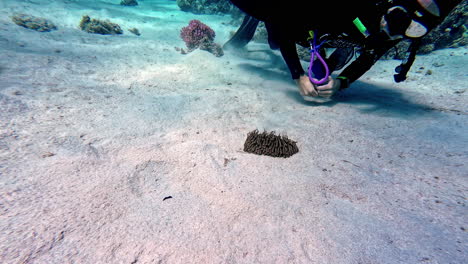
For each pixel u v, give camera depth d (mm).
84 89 4121
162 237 1493
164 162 2410
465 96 4367
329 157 2689
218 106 4281
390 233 1525
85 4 13164
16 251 1245
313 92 3740
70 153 2281
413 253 1353
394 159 2518
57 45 6711
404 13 2340
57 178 1898
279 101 4770
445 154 2475
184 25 13148
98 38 8414
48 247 1299
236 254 1416
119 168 2189
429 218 1635
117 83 4848
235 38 8539
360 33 2795
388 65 7738
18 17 7812
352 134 3242
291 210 1816
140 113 3564
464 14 8086
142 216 1655
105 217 1591
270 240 1524
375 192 1994
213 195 1989
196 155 2566
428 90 5051
